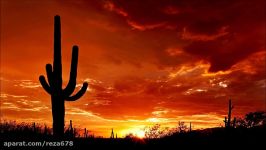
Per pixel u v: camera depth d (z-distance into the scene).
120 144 18.80
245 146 19.36
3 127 15.81
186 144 20.17
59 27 10.09
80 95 10.16
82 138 18.11
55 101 9.91
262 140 20.70
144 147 19.08
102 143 18.03
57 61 9.99
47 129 15.88
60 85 9.95
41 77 9.98
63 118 10.02
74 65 10.07
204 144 20.00
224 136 21.94
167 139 21.64
